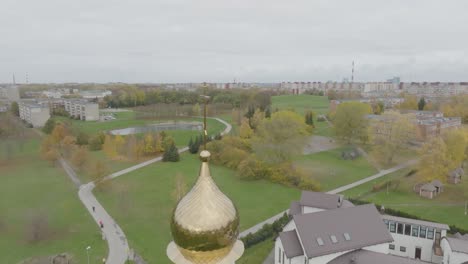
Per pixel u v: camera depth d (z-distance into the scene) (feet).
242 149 295.48
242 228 169.07
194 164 288.51
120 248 150.10
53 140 289.53
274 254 143.33
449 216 180.34
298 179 234.79
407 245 141.28
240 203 203.21
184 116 521.65
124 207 193.26
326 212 126.52
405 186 227.61
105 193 216.33
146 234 162.91
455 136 224.53
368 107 339.98
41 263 136.98
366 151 315.37
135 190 224.33
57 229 167.63
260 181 244.63
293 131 253.44
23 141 328.90
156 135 328.49
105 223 174.81
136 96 654.12
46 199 203.41
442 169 212.43
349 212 128.57
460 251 118.32
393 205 196.65
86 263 138.00
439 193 215.10
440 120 350.43
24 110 472.03
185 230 34.58
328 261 115.14
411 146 320.50
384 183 227.81
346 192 218.59
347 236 120.47
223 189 228.22
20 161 275.80
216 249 35.42
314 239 116.88
